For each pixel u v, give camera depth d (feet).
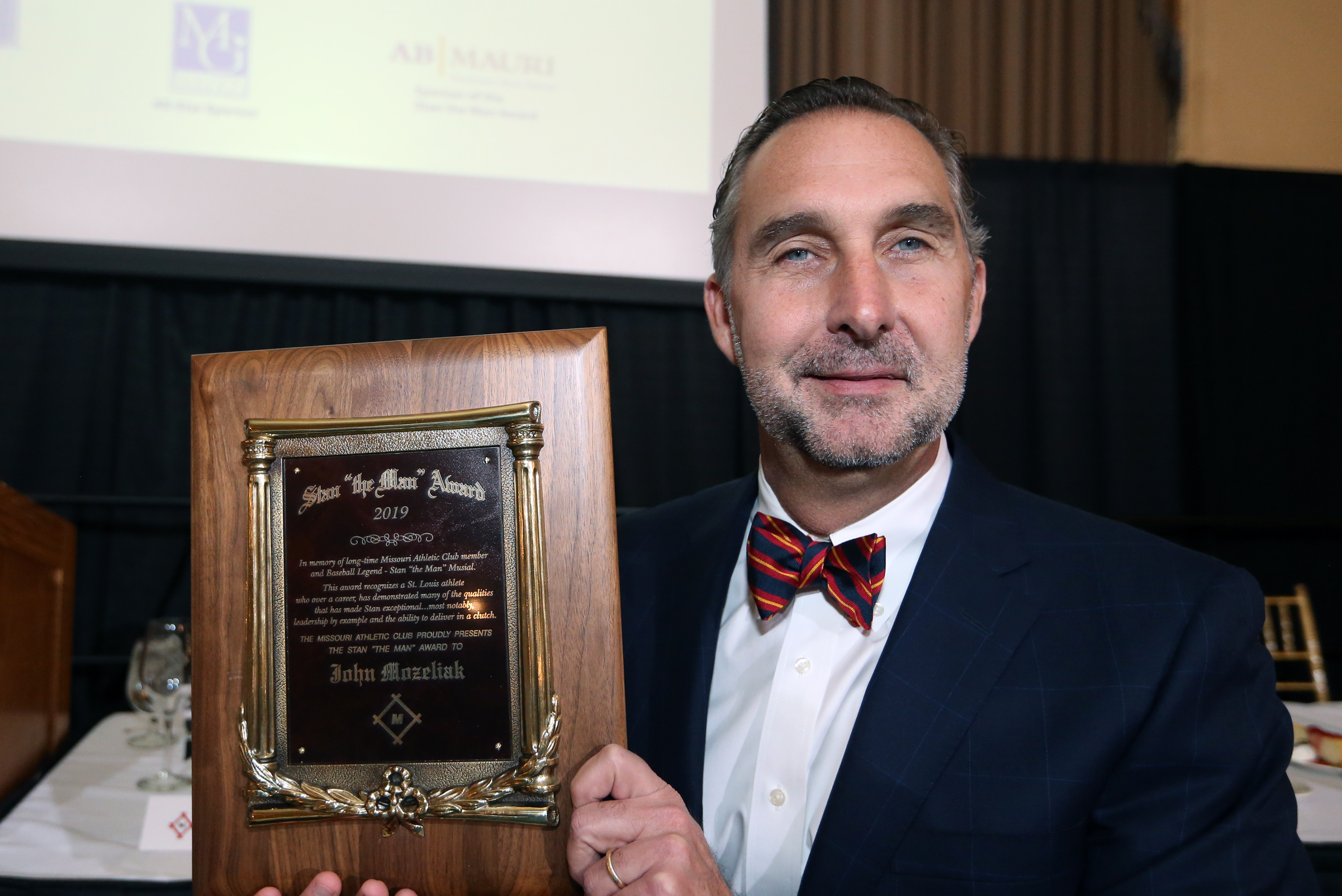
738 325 3.24
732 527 3.73
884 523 3.33
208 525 2.69
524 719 2.57
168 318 9.41
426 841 2.58
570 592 2.62
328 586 2.65
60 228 8.56
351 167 9.00
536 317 10.06
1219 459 11.07
